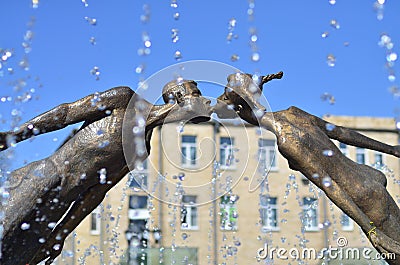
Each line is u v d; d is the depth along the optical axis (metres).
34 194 6.00
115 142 6.05
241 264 22.97
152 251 21.14
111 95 6.11
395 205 5.78
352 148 22.19
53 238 6.37
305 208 23.44
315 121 5.97
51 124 6.10
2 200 5.99
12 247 6.00
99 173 6.09
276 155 23.83
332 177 5.71
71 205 6.39
